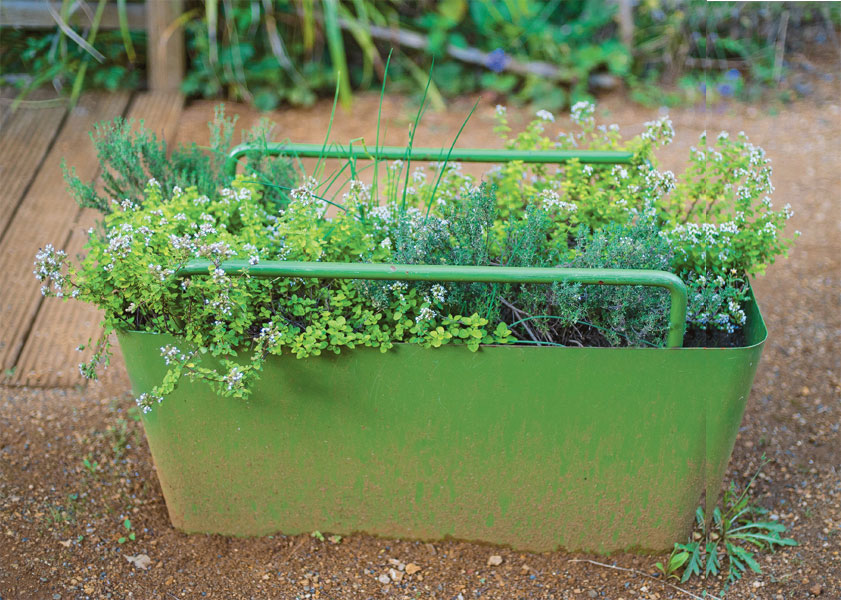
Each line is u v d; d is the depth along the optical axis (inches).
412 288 76.4
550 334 80.0
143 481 96.7
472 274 70.3
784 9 208.8
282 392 77.2
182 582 83.8
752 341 79.6
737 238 83.5
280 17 194.9
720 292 79.4
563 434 78.1
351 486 83.4
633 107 192.2
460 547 87.0
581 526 84.5
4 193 147.3
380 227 83.7
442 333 71.8
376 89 197.5
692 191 91.6
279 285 75.5
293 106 189.8
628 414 76.6
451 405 76.9
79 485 95.7
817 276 137.4
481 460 80.4
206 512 86.8
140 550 87.3
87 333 121.0
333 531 87.4
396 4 201.6
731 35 209.2
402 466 81.4
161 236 75.4
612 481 81.0
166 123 175.5
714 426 77.4
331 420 78.7
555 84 197.3
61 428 104.7
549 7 203.6
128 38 171.2
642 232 80.5
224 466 82.7
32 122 169.6
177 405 78.6
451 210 84.2
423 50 201.2
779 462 100.4
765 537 87.6
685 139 178.4
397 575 84.5
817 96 195.3
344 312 77.7
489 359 74.0
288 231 77.0
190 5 188.5
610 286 76.5
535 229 79.9
